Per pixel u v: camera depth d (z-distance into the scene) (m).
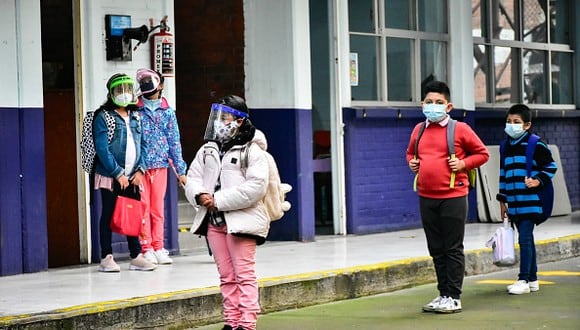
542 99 25.17
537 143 14.59
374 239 19.20
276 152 18.95
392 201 20.72
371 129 20.31
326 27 19.83
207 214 11.66
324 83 19.94
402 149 20.94
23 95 14.95
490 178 22.62
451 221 13.13
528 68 24.81
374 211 20.38
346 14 19.81
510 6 24.30
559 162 24.64
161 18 16.78
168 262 15.74
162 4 16.77
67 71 16.34
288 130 18.86
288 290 13.87
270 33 18.95
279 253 17.05
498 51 23.94
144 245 15.37
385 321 12.84
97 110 14.75
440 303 13.34
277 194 11.53
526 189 14.66
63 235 16.14
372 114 20.05
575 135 25.77
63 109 16.14
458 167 12.97
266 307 13.53
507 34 24.19
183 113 19.83
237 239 11.43
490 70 23.73
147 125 15.38
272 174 11.48
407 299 14.60
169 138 15.62
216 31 19.47
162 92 16.69
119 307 11.97
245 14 19.17
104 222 14.87
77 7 15.92
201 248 18.14
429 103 13.03
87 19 15.97
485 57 23.61
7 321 11.07
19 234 14.92
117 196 14.61
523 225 14.83
